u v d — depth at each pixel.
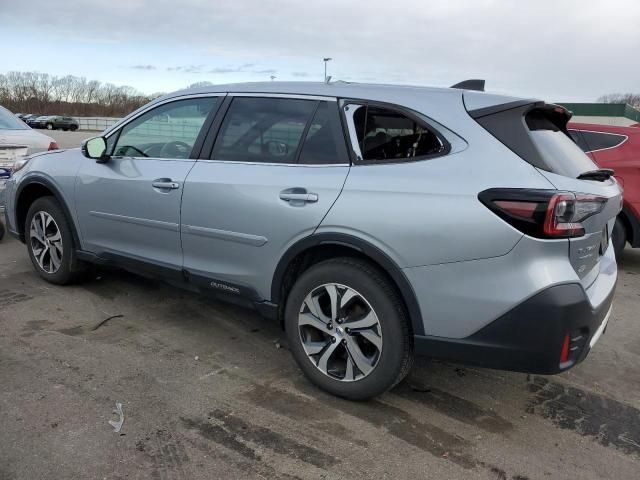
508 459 2.66
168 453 2.58
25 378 3.21
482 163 2.66
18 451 2.54
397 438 2.79
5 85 98.44
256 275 3.32
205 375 3.37
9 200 5.09
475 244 2.56
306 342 3.18
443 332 2.72
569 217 2.50
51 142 7.04
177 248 3.73
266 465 2.53
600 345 4.15
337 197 2.94
